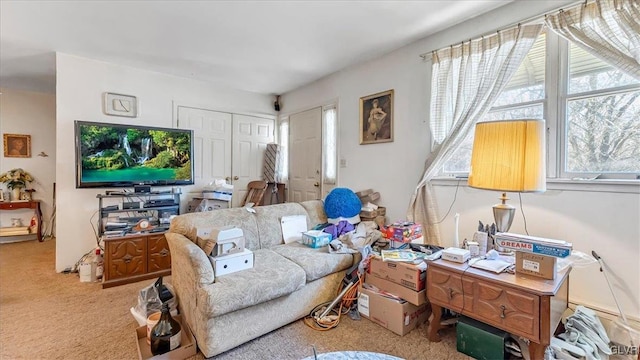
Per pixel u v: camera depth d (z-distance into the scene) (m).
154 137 3.63
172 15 2.46
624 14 1.78
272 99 5.04
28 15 2.44
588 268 1.97
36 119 4.86
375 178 3.42
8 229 4.55
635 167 1.87
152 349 1.68
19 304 2.42
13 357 1.74
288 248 2.53
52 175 4.99
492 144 1.73
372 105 3.43
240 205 4.69
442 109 2.71
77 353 1.78
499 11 2.37
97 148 3.28
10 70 3.77
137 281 2.96
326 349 1.82
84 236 3.42
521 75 2.31
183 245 1.91
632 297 1.82
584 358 1.57
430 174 2.75
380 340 1.90
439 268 1.83
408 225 2.57
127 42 2.98
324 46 3.09
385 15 2.48
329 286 2.33
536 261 1.57
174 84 4.04
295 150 4.76
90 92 3.43
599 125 1.98
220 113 4.48
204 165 4.33
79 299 2.53
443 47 2.74
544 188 1.66
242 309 1.82
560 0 2.06
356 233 2.73
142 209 3.46
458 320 1.83
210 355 1.70
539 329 1.44
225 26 2.66
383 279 2.11
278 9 2.38
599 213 1.92
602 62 1.96
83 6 2.32
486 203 2.46
